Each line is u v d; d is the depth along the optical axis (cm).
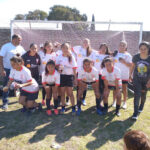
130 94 591
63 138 313
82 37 721
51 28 706
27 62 445
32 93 403
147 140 128
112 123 372
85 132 335
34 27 691
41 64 482
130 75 415
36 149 280
